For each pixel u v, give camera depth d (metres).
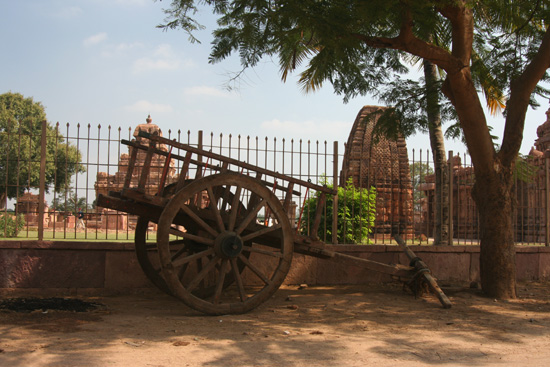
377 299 7.70
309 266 9.06
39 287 7.70
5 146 22.31
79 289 7.83
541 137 22.27
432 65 12.11
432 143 11.92
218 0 6.41
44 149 7.97
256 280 8.78
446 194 11.34
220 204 7.80
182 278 7.45
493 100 12.84
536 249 10.47
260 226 6.86
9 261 7.62
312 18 6.28
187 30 6.70
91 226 20.02
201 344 4.63
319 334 5.20
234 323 5.68
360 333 5.30
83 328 5.20
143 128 15.77
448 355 4.46
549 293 8.80
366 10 6.30
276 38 6.84
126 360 4.05
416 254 9.55
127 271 8.03
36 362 3.94
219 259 6.12
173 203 5.77
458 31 7.89
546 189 10.72
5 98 36.53
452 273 9.79
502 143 8.38
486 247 8.20
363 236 11.00
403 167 18.42
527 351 4.66
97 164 7.98
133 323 5.56
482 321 6.12
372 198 11.34
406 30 7.16
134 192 5.86
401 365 4.10
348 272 9.24
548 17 8.20
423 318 6.28
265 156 8.65
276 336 5.05
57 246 7.76
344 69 8.27
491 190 8.15
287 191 6.81
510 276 8.05
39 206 7.87
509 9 7.70
